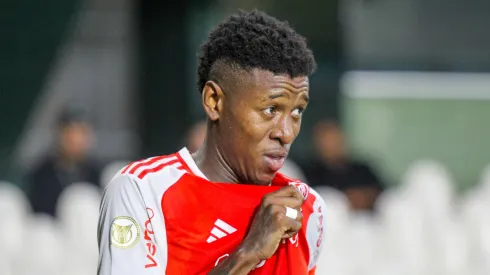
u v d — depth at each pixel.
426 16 34.78
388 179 34.69
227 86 8.06
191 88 32.62
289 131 8.06
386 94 34.53
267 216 7.90
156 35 32.50
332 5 32.12
